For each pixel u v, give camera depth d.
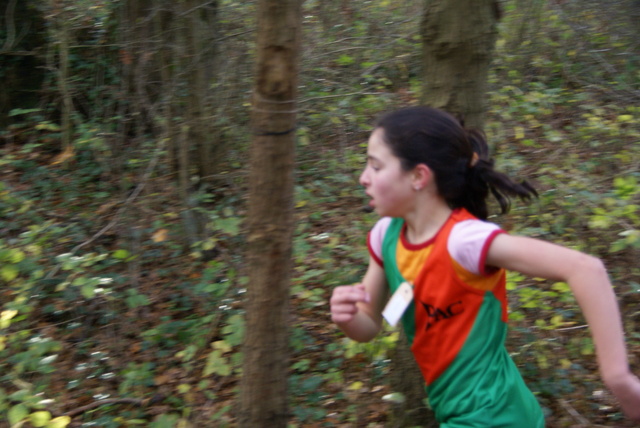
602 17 7.74
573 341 3.76
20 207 5.63
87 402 3.94
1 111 7.61
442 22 2.78
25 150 6.38
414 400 2.99
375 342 3.58
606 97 6.91
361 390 3.69
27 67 7.64
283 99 2.37
